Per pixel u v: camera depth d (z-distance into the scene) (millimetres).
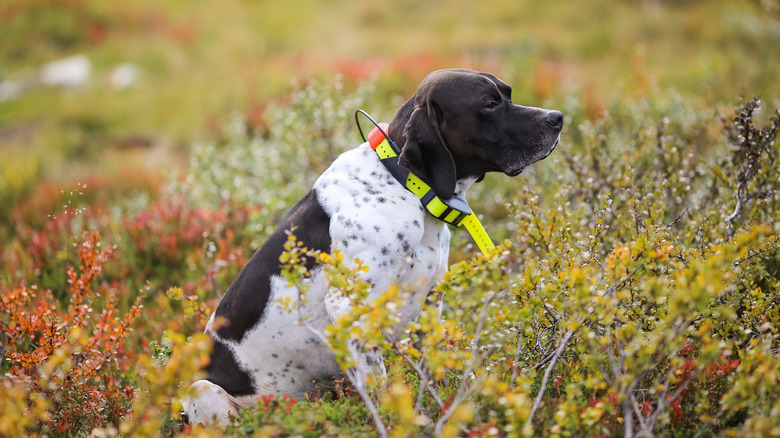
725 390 3469
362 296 3162
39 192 10531
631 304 3656
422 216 4012
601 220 4316
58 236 7230
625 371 3521
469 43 19500
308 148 7566
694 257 3959
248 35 23141
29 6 25344
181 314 5797
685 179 5273
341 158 4254
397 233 3912
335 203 4059
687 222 4988
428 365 3008
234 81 18406
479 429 3051
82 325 4625
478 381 3135
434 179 3975
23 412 3723
